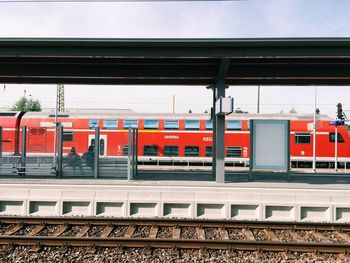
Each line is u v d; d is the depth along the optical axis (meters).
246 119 27.28
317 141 27.14
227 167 28.33
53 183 13.57
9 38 11.93
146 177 16.27
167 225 10.20
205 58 13.30
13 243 8.37
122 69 15.09
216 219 10.88
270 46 12.20
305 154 27.12
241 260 7.82
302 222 10.31
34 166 15.86
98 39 11.99
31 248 8.24
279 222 10.27
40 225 10.20
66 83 17.03
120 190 11.75
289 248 8.38
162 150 27.03
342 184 14.43
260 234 9.86
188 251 8.25
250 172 15.40
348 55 12.08
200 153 26.92
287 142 15.37
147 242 8.49
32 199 11.69
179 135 27.05
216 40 11.97
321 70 14.82
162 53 12.39
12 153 16.73
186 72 15.05
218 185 13.55
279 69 14.94
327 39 11.77
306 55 12.20
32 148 16.47
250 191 12.20
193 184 13.73
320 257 8.06
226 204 11.52
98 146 15.80
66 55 12.34
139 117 27.12
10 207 11.88
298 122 27.38
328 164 28.16
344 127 27.12
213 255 8.09
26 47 12.25
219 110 13.84
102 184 13.43
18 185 12.82
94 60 14.18
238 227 10.22
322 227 10.20
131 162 15.66
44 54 12.27
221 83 14.43
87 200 11.66
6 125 26.38
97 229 10.00
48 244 8.38
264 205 11.48
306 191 12.39
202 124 27.06
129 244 8.42
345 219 11.45
